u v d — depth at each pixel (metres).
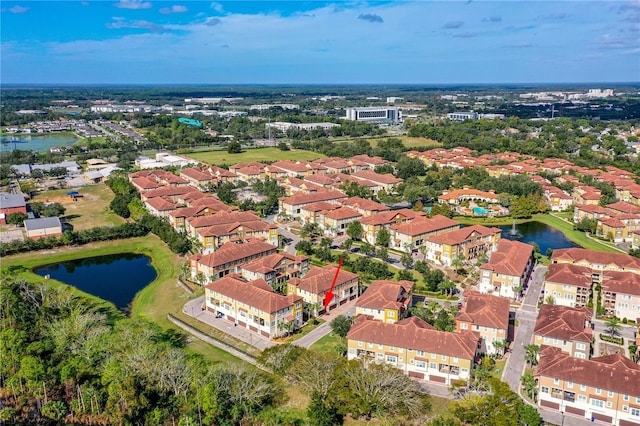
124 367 118.12
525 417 104.44
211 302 161.50
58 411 109.56
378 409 109.56
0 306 152.50
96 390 114.06
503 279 171.00
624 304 154.50
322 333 147.50
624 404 106.81
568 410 112.62
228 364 128.12
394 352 126.94
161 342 139.38
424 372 124.75
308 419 107.38
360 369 116.06
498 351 134.12
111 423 107.56
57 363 125.88
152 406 110.44
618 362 112.31
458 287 180.00
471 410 105.81
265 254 195.38
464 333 130.12
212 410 106.38
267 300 146.62
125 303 171.88
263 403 114.31
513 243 198.12
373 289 153.00
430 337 125.81
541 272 194.50
